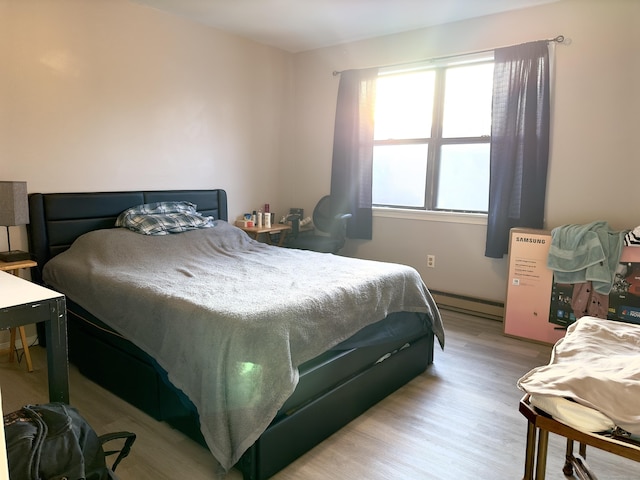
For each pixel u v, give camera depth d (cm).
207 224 343
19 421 129
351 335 210
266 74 438
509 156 334
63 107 293
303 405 185
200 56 374
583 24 306
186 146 372
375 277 238
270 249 332
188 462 178
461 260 380
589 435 111
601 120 305
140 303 206
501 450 189
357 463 180
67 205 293
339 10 340
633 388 113
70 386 238
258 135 438
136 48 329
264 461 165
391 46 398
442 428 206
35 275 284
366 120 411
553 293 302
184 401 182
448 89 379
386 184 426
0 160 268
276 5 330
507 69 332
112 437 144
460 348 302
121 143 327
